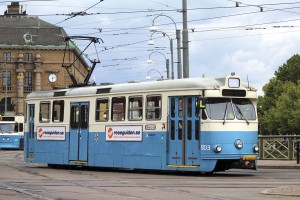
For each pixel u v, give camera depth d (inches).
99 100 1017.5
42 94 1140.5
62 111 1089.4
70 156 1065.5
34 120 1152.2
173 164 893.8
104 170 1041.5
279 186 709.3
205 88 863.7
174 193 626.2
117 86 993.5
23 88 4849.9
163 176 882.1
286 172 995.9
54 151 1099.9
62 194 607.5
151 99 929.5
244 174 933.2
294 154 1312.7
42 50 4822.8
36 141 1142.3
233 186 708.7
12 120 2436.0
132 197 581.9
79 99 1055.6
